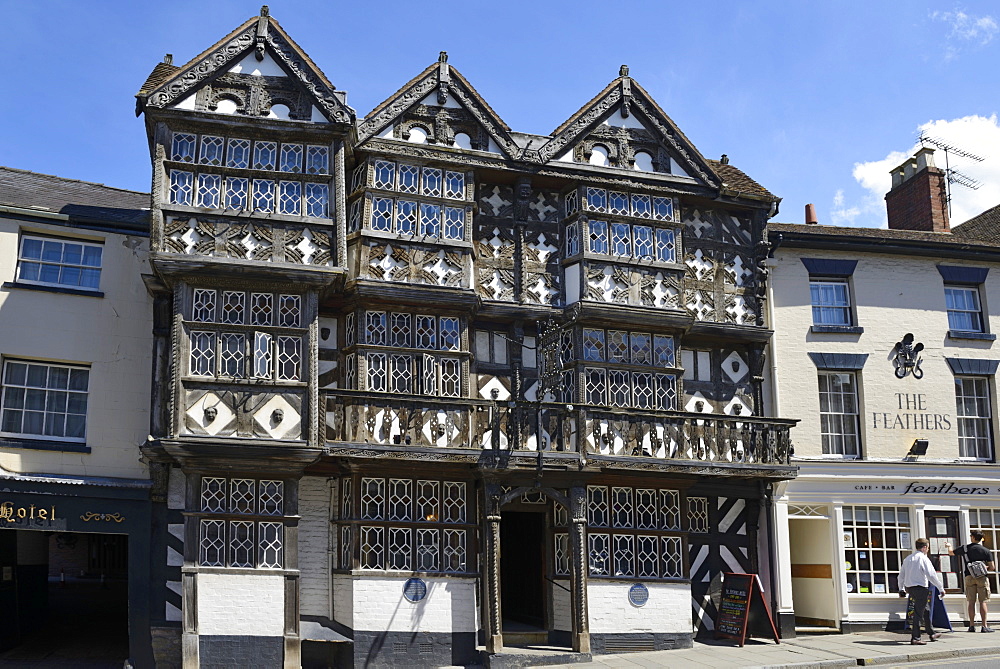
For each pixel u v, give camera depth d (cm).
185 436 1250
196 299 1307
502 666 1326
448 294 1438
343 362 1445
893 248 1756
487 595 1355
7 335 1355
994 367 1783
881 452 1692
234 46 1373
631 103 1612
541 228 1561
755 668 1269
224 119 1338
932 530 1692
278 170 1355
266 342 1310
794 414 1667
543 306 1516
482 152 1509
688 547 1552
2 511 1277
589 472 1423
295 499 1312
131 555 1324
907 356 1736
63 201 1466
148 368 1412
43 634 1580
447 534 1391
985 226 2080
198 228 1311
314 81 1383
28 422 1355
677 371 1560
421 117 1498
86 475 1352
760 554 1617
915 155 2038
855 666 1309
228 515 1284
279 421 1288
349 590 1341
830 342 1711
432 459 1353
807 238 1700
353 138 1405
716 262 1645
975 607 1656
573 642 1378
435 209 1474
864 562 1658
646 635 1448
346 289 1409
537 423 1392
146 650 1305
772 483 1609
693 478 1521
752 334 1631
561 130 1555
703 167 1625
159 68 1459
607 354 1530
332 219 1355
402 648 1335
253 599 1274
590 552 1456
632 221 1566
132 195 1600
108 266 1427
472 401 1389
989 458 1766
